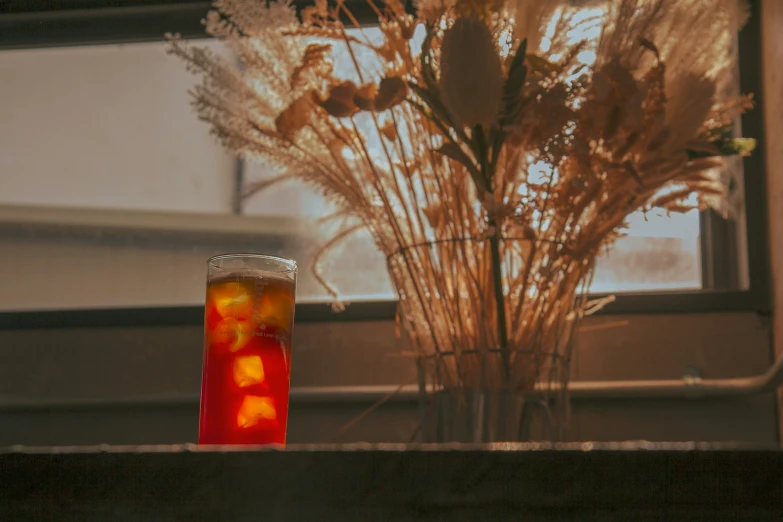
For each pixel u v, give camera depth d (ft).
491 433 3.08
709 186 3.40
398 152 3.89
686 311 4.30
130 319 4.67
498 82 2.99
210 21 3.64
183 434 4.44
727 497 1.94
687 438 4.11
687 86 3.18
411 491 2.00
